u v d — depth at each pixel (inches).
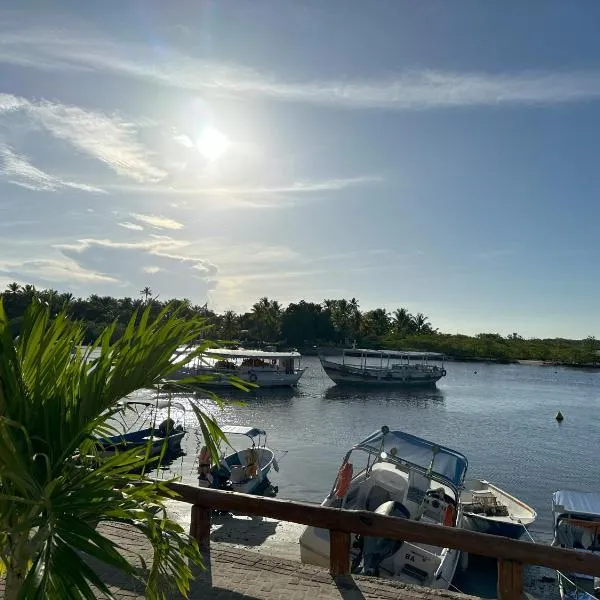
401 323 6510.8
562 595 438.3
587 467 1121.4
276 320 5472.4
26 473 107.0
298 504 241.3
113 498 119.3
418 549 425.1
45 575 101.0
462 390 2792.8
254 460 737.0
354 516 235.0
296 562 250.7
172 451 961.5
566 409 2107.5
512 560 211.5
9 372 120.1
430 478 508.4
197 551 145.2
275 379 2263.8
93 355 140.6
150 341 132.2
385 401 2185.0
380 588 228.4
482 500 664.4
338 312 5890.8
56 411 125.8
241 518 582.9
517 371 4485.7
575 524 522.6
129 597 212.1
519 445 1363.2
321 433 1406.3
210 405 1812.3
